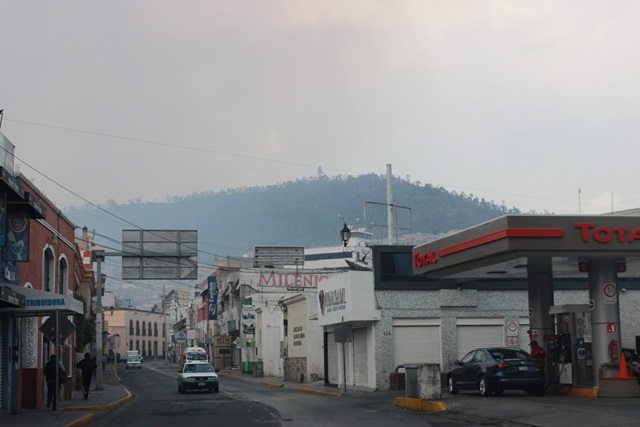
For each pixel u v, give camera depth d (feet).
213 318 291.58
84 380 110.42
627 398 75.92
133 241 127.13
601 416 59.06
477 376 84.53
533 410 65.87
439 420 66.54
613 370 78.79
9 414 77.71
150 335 563.48
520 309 120.57
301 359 160.97
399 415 72.74
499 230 74.84
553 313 85.51
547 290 90.07
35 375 87.04
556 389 86.38
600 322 79.20
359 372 122.31
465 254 81.97
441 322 117.60
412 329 116.88
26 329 92.43
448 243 86.12
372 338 115.96
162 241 126.82
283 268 248.11
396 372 113.91
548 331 89.45
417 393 79.77
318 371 156.35
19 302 71.05
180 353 430.20
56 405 71.00
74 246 120.88
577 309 83.15
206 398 109.70
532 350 88.69
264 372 208.54
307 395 114.42
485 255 77.77
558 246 73.61
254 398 107.14
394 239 161.48
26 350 92.43
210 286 294.25
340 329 111.55
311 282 227.81
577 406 67.10
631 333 119.96
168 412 83.25
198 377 128.88
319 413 77.00
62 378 90.94
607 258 78.95
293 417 72.90
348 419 69.41
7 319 78.84
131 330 530.68
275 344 199.93
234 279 258.98
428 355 116.67
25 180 86.69
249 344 221.66
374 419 68.90
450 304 118.01
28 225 74.18
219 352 281.13
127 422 72.02
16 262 80.33
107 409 91.71
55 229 104.99
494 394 85.66
